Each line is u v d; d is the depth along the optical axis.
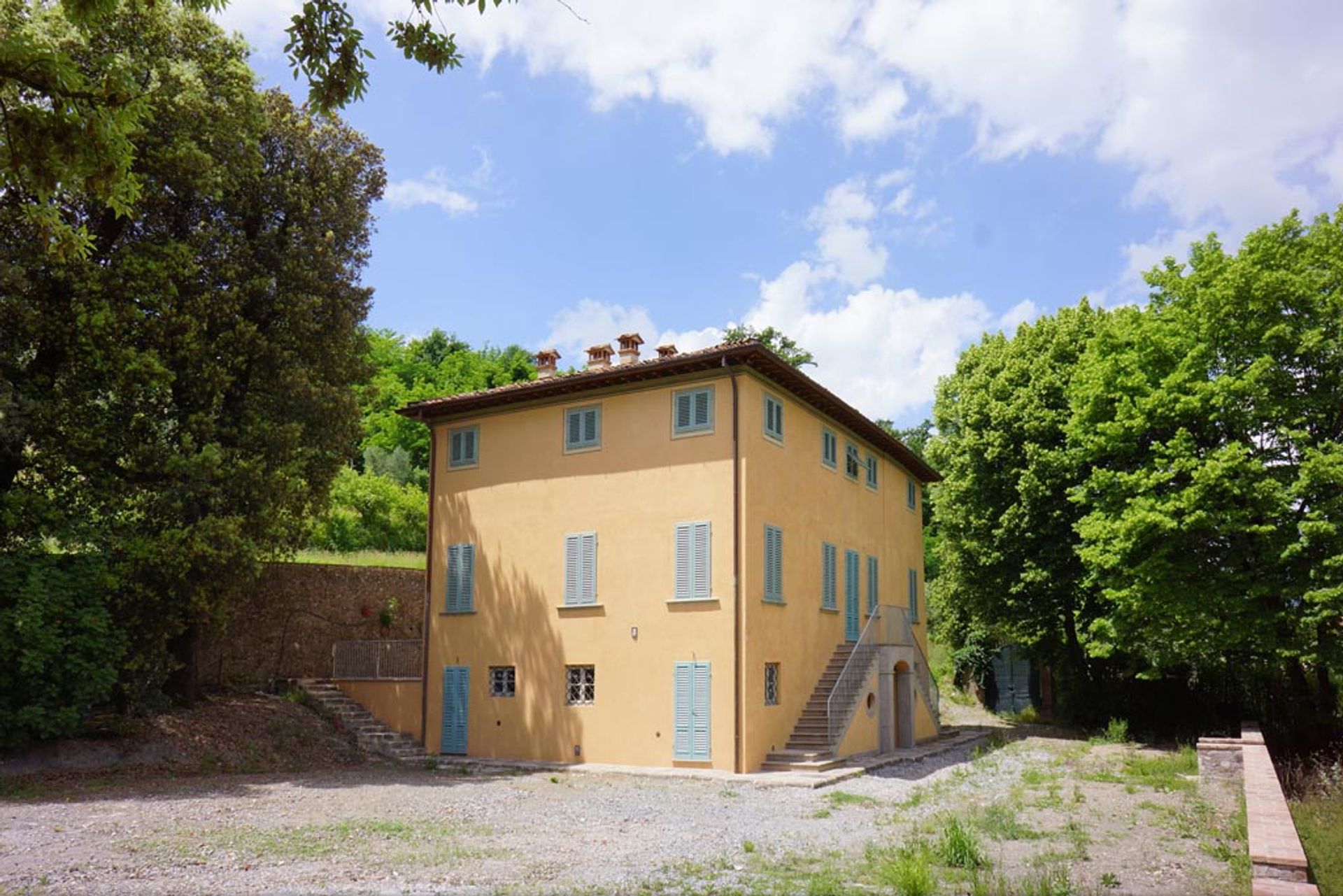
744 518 20.44
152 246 20.73
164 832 13.02
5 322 19.09
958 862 11.12
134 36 20.42
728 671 20.00
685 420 21.50
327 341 24.05
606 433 22.55
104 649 19.20
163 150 19.86
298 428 22.19
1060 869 10.66
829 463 25.41
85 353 19.97
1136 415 24.25
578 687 22.11
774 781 18.28
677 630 20.78
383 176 25.62
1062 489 29.53
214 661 25.23
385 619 29.14
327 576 28.11
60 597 18.56
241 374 23.00
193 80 20.50
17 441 19.53
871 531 28.28
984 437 31.42
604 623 21.78
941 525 34.44
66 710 18.53
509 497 23.83
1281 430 21.53
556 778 19.34
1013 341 33.03
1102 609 29.48
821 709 22.50
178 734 21.00
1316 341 21.44
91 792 17.03
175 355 20.81
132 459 20.61
